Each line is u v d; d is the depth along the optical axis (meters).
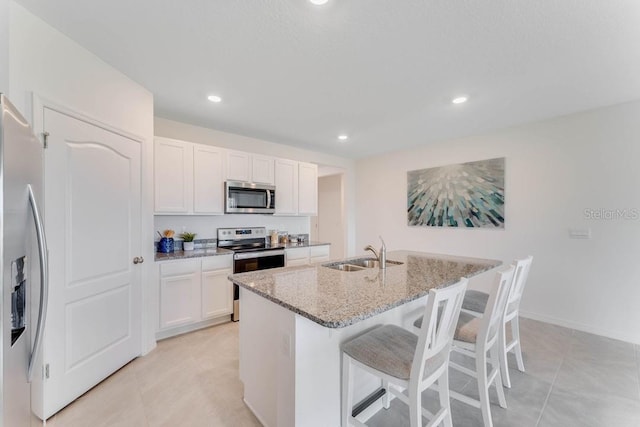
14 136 1.04
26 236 1.15
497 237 3.66
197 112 3.07
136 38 1.82
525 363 2.38
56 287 1.76
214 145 3.68
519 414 1.77
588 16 1.59
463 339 1.73
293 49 1.93
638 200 2.71
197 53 1.98
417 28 1.71
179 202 3.10
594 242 2.95
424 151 4.46
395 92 2.58
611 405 1.85
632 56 1.98
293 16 1.61
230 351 2.58
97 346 2.05
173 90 2.55
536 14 1.58
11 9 1.51
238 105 2.89
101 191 2.08
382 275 1.95
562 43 1.84
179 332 2.95
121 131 2.24
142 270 2.48
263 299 1.64
